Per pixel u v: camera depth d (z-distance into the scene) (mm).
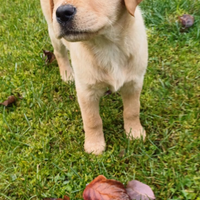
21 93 865
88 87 632
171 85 846
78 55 611
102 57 598
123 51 599
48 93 848
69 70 924
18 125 780
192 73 867
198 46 949
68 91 866
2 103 829
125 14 557
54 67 950
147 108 798
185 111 776
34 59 969
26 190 641
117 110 803
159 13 1063
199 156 668
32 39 1054
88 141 716
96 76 614
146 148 711
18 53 994
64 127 759
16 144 730
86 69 609
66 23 496
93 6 506
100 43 579
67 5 489
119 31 567
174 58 921
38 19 1152
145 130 754
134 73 632
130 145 704
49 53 974
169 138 725
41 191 640
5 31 1117
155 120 767
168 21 1023
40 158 696
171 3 1082
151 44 964
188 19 1005
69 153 706
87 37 514
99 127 704
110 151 702
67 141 731
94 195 588
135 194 597
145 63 639
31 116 795
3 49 1032
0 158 709
